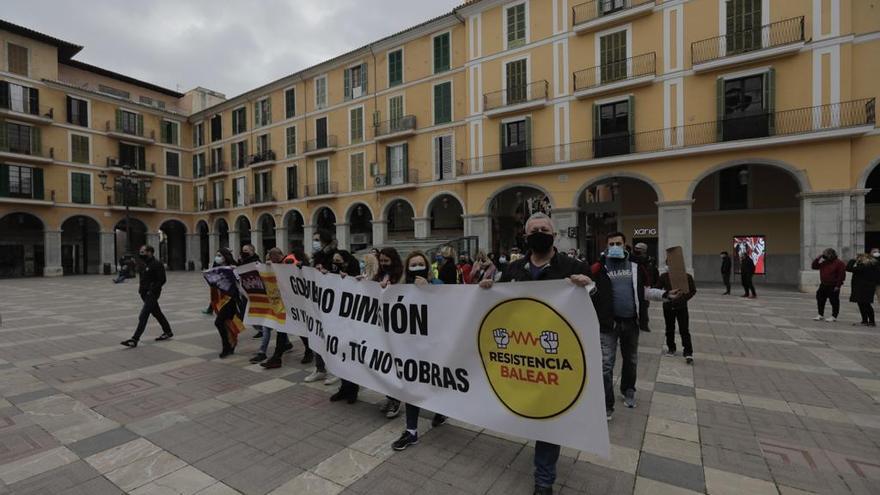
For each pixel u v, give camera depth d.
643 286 5.49
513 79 20.64
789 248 17.86
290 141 30.42
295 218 32.28
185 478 3.07
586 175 18.77
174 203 36.69
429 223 24.23
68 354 6.60
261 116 32.34
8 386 5.08
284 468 3.20
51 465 3.26
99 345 7.21
